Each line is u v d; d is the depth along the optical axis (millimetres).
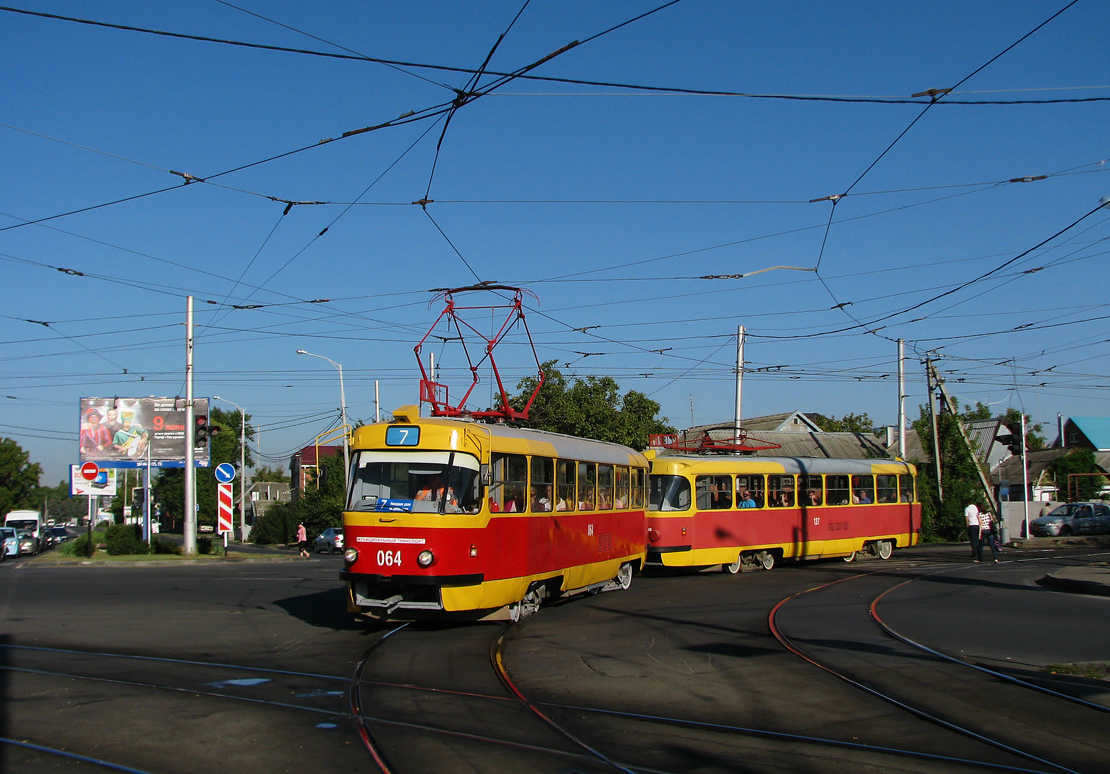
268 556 32312
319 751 6473
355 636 11844
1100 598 16203
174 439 46531
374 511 11789
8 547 41656
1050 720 7645
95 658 10141
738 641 11508
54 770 6023
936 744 6914
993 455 58188
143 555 31359
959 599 16062
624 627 12688
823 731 7250
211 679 8977
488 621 13086
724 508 21250
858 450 48719
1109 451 62688
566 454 15117
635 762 6332
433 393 16281
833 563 24578
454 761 6266
